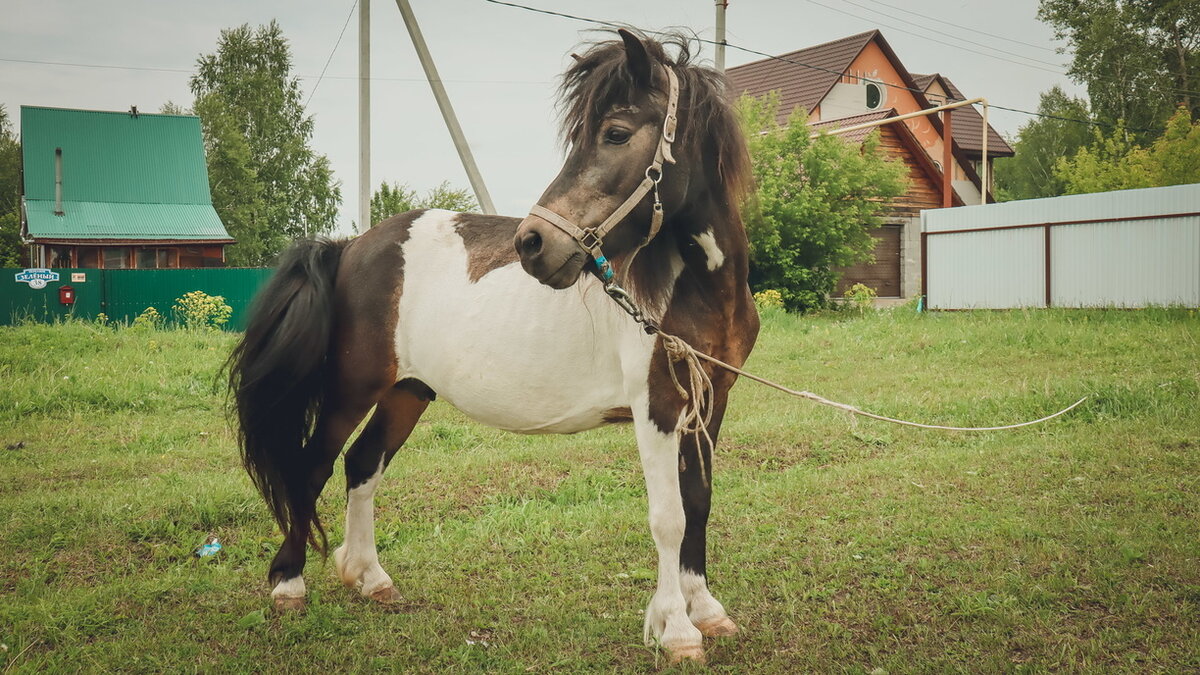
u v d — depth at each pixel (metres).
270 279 3.86
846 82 29.70
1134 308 13.71
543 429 3.50
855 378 9.26
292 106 40.16
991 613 3.42
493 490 5.53
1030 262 15.13
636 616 3.61
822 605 3.64
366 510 3.99
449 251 3.75
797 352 11.26
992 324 12.62
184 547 4.50
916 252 24.39
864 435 6.63
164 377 9.01
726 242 3.14
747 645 3.29
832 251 18.95
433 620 3.61
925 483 5.33
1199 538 4.09
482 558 4.35
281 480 3.75
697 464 3.40
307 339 3.69
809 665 3.14
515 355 3.37
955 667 3.01
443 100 13.20
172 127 29.58
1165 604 3.42
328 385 3.85
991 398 7.64
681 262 3.15
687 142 2.96
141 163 28.48
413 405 4.06
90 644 3.38
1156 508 4.59
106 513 4.88
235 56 39.50
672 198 2.93
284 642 3.41
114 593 3.86
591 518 4.88
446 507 5.20
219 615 3.68
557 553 4.38
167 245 26.06
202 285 16.56
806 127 19.11
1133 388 7.30
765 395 8.49
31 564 4.23
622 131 2.86
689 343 3.13
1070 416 6.93
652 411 3.11
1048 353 10.08
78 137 28.28
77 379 8.69
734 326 3.29
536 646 3.35
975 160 31.89
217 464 6.23
